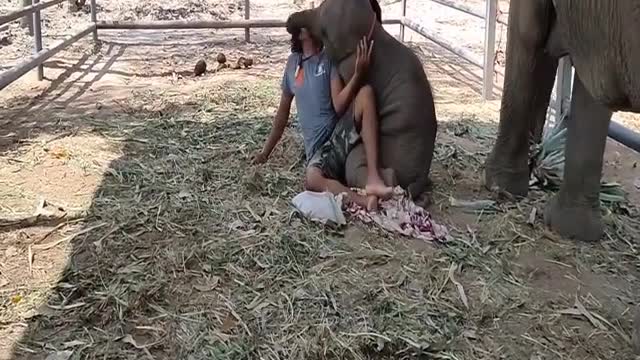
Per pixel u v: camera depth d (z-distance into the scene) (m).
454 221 3.64
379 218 3.47
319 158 3.79
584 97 3.33
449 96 6.21
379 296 2.92
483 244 3.39
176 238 3.35
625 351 2.66
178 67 7.18
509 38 3.76
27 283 2.99
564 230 3.49
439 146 4.71
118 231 3.41
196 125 5.08
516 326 2.78
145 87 6.29
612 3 2.06
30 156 4.36
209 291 2.96
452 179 4.17
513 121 3.85
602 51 2.14
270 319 2.77
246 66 7.22
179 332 2.70
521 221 3.63
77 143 4.61
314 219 3.49
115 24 8.02
